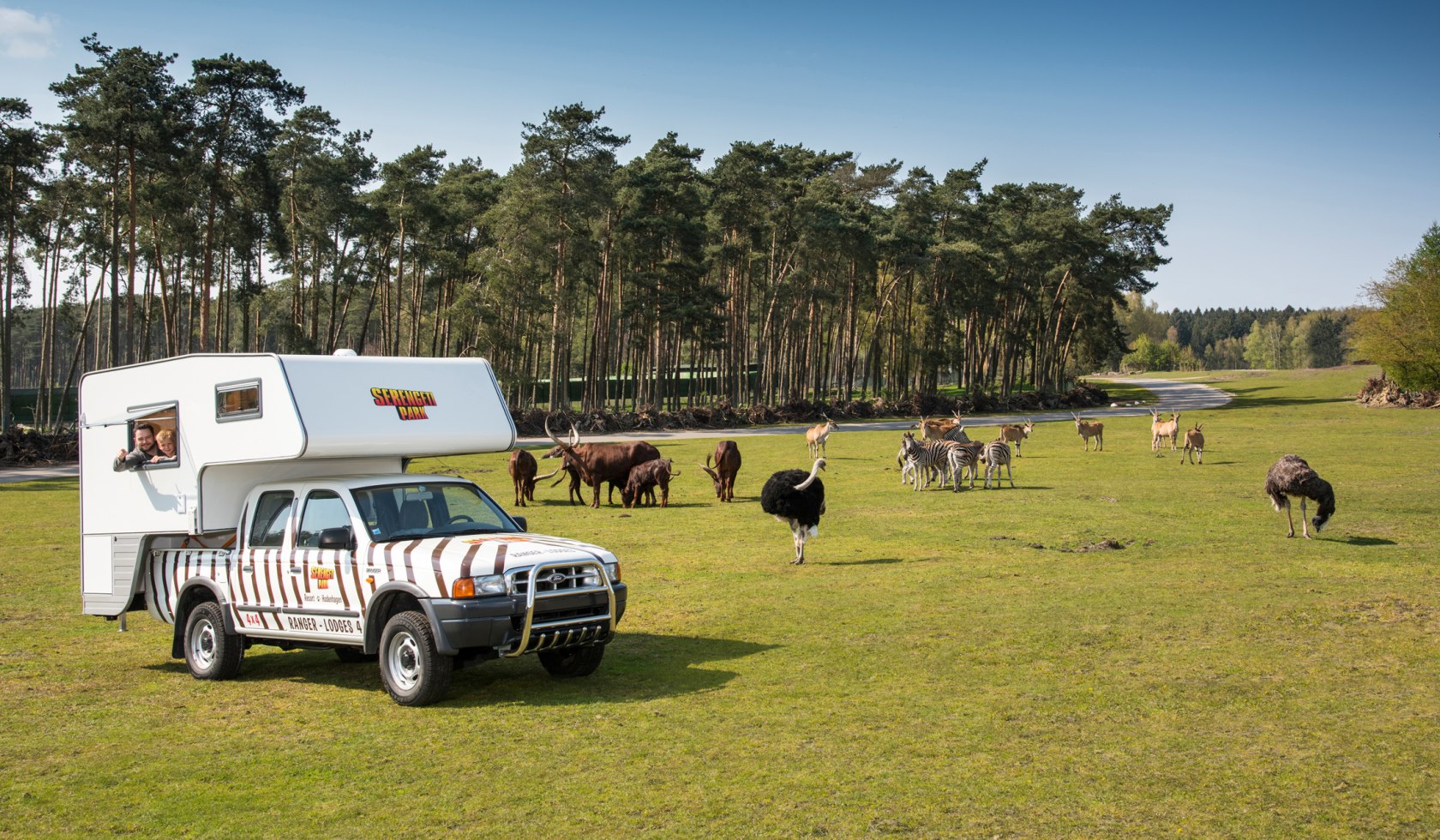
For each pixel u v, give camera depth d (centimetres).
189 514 1033
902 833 580
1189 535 1891
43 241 6028
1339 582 1363
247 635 1020
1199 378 13425
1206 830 580
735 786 660
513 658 1083
